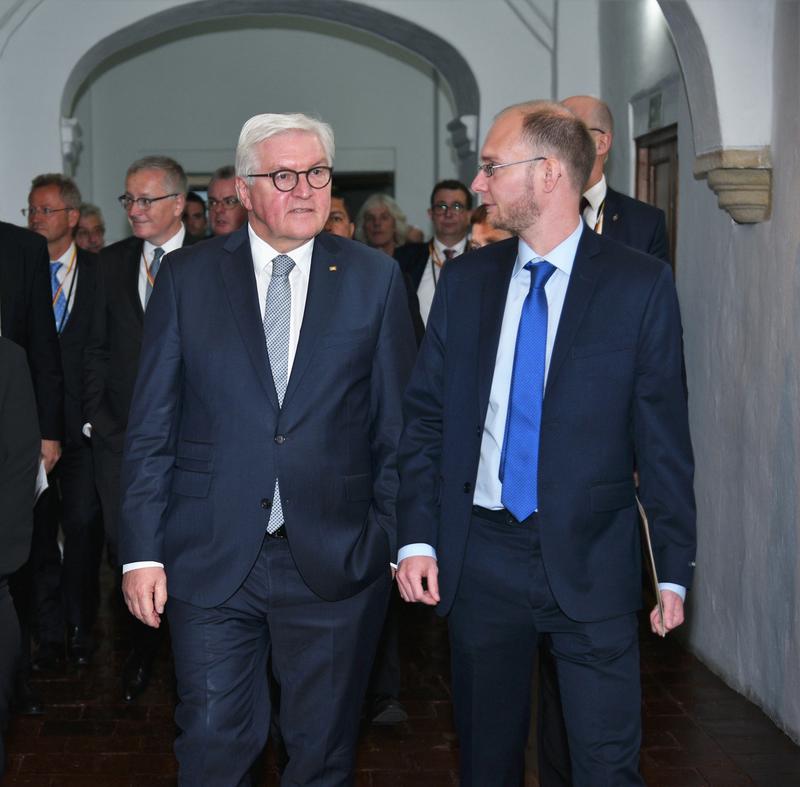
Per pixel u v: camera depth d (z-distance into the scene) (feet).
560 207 9.16
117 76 36.19
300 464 9.52
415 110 36.96
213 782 9.64
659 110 19.54
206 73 36.42
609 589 9.08
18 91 24.41
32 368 15.25
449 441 9.42
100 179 36.45
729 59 14.56
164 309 9.82
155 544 9.62
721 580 16.63
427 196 37.29
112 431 14.99
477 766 9.61
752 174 14.67
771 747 14.03
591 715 9.16
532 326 9.19
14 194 24.50
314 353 9.60
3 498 9.93
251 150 9.47
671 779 13.12
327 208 9.65
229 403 9.54
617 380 9.02
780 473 14.43
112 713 15.23
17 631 10.03
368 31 26.86
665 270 9.13
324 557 9.57
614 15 22.76
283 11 25.96
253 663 9.91
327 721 9.77
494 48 25.18
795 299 13.84
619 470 9.16
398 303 10.02
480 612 9.34
